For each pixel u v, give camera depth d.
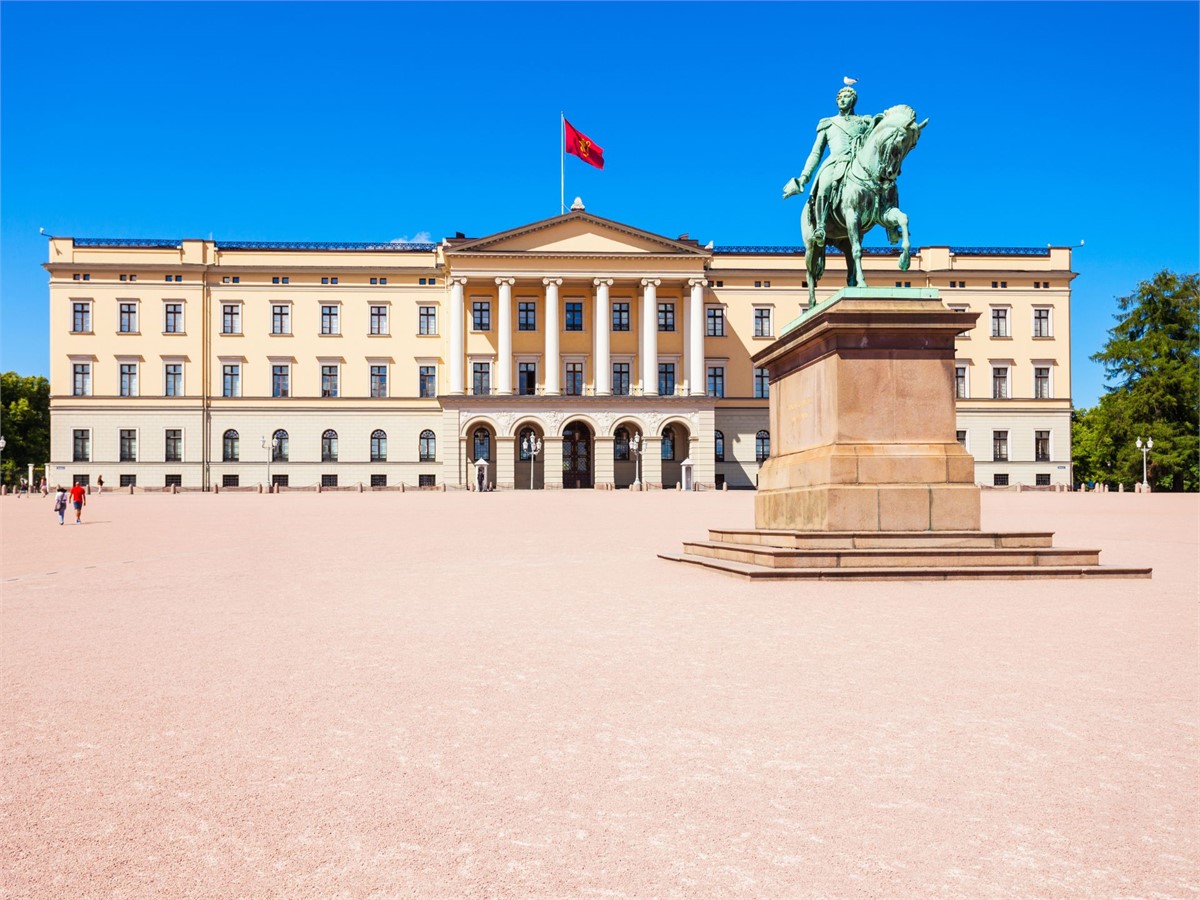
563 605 13.77
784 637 10.77
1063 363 92.94
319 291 89.12
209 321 88.12
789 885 4.65
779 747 6.75
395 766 6.45
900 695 8.13
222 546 25.58
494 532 30.16
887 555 15.38
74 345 86.62
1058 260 93.31
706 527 32.12
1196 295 82.69
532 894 4.59
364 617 12.89
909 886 4.62
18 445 104.69
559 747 6.83
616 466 87.88
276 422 88.25
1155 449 80.75
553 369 85.44
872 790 5.89
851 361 16.20
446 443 82.81
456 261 84.69
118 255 87.31
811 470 16.86
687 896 4.55
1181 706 7.72
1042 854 4.96
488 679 9.01
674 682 8.76
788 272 91.75
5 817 5.61
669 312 89.81
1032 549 15.75
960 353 92.38
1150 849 5.02
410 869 4.88
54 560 22.06
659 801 5.75
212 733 7.27
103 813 5.65
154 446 87.00
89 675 9.32
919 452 16.16
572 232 85.75
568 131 84.50
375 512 42.75
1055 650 9.89
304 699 8.30
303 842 5.22
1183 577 15.83
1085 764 6.31
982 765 6.31
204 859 5.01
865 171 17.06
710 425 85.12
